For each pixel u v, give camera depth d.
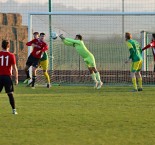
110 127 20.53
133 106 26.92
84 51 37.50
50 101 29.11
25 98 30.62
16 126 20.72
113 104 27.73
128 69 43.81
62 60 42.78
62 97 31.23
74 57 42.69
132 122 21.70
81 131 19.69
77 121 21.97
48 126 20.75
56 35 38.88
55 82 42.56
